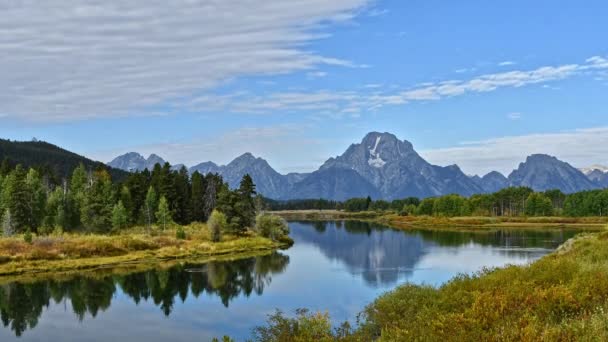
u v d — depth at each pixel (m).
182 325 41.94
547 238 114.88
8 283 61.09
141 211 124.62
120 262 78.44
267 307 47.22
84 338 38.84
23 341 38.22
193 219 141.50
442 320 12.88
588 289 14.52
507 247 94.25
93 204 106.69
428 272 65.12
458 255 83.06
